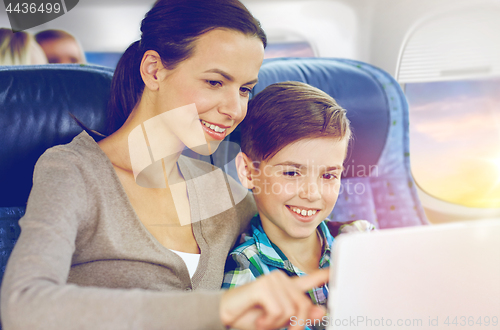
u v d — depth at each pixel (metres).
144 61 0.73
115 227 0.64
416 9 1.37
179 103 0.74
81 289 0.42
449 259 0.43
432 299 0.42
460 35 1.40
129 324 0.38
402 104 0.99
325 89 0.95
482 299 0.44
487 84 1.45
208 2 0.71
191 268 0.72
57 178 0.58
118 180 0.66
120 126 0.77
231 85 0.75
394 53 1.41
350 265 0.40
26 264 0.44
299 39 1.41
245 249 0.75
